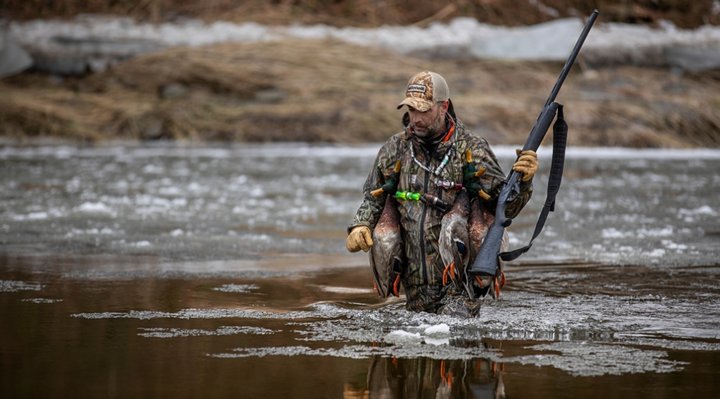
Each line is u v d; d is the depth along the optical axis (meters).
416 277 14.06
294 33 65.19
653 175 37.91
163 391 9.79
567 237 22.52
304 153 47.91
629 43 66.00
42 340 12.12
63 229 23.58
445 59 64.25
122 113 54.53
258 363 10.99
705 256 19.75
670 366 10.86
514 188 13.59
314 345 11.94
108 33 64.56
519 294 15.57
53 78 62.06
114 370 10.62
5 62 62.31
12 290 15.74
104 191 32.06
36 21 65.94
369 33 65.69
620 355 11.39
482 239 13.84
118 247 20.84
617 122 53.69
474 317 13.70
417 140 14.09
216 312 14.10
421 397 9.66
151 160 43.69
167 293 15.59
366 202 14.32
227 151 49.09
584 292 15.77
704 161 44.94
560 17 70.62
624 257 19.66
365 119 53.25
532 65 63.41
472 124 51.88
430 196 13.93
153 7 67.00
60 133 52.91
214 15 67.00
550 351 11.63
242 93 56.31
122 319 13.50
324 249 20.92
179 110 54.59
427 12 69.25
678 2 71.38
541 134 13.83
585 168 40.78
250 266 18.53
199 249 20.69
